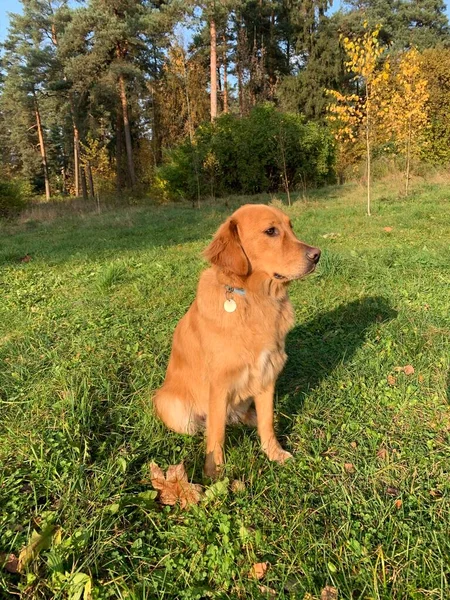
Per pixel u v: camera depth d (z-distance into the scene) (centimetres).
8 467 112
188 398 129
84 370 161
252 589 79
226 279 113
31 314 245
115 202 1033
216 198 918
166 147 1263
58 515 94
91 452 119
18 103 1527
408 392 138
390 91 661
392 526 90
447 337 171
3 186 952
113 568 83
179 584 82
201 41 1331
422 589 76
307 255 112
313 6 1370
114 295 266
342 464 110
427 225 420
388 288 233
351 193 761
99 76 1170
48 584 80
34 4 1378
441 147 880
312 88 1295
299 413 136
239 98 1362
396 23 1681
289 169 951
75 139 1410
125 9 1179
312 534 90
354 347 174
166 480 106
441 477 104
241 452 119
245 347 111
